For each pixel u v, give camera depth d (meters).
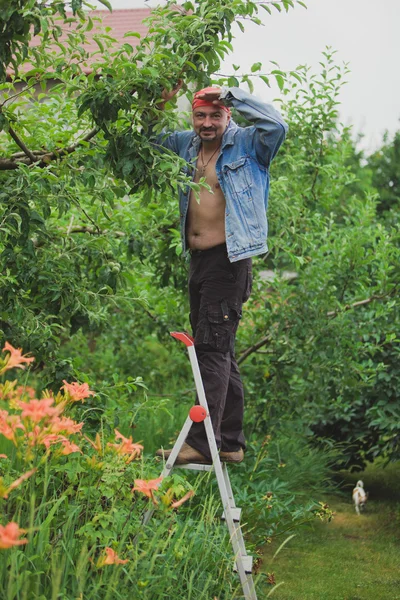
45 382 5.38
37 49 4.62
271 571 6.09
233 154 4.59
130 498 4.03
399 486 9.21
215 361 4.61
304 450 8.39
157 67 4.46
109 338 9.62
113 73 4.46
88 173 4.73
